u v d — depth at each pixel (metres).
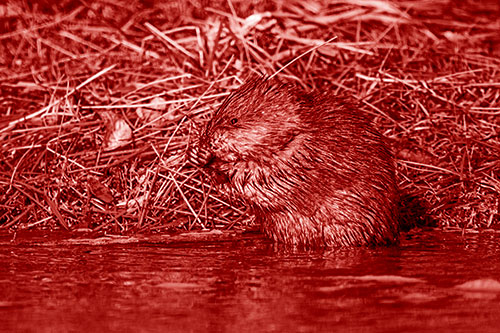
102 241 12.84
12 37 20.78
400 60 18.50
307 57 17.97
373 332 8.43
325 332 8.43
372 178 12.64
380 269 11.00
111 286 10.12
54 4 22.38
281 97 12.77
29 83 17.48
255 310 9.14
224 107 12.91
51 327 8.59
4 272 10.84
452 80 17.44
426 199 14.51
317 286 10.10
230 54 17.89
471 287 10.04
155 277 10.58
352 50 17.97
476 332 8.45
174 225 13.91
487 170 15.09
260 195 12.74
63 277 10.58
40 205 14.19
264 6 21.39
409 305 9.31
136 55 18.73
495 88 17.28
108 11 22.16
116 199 14.47
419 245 12.66
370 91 16.72
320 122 12.73
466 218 14.16
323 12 20.80
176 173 14.46
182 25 20.50
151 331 8.45
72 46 19.84
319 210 12.58
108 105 15.77
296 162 12.54
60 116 16.19
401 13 20.06
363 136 12.85
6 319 8.86
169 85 16.94
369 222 12.56
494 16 23.31
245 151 12.66
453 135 15.80
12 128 15.81
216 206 14.32
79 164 14.92
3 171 14.95
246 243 12.88
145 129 15.67
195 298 9.61
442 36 20.56
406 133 15.77
